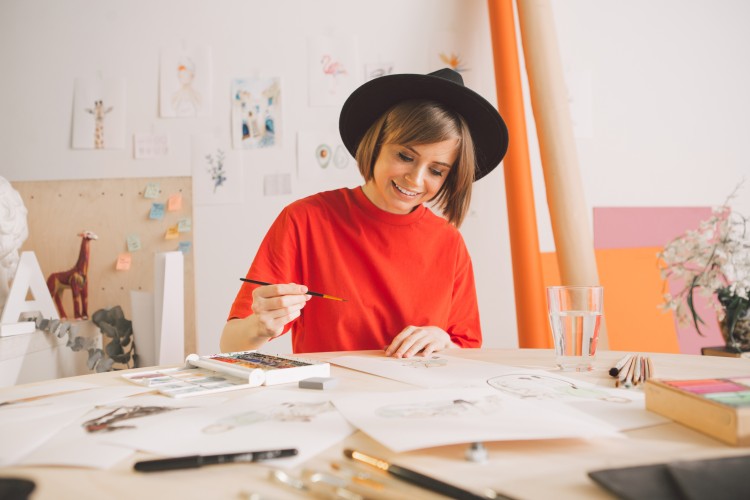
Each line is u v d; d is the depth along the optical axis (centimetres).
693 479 38
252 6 254
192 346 248
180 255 177
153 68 254
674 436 53
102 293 252
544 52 238
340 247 142
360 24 255
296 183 252
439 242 147
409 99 132
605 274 258
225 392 73
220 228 252
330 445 50
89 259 252
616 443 51
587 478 42
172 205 252
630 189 269
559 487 41
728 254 176
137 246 253
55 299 237
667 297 191
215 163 253
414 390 71
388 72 255
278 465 45
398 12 256
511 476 43
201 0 254
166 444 50
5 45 253
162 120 254
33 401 68
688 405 56
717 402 52
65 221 253
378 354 110
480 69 257
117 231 253
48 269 253
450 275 146
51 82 254
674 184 273
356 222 142
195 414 60
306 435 52
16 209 192
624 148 269
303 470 42
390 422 54
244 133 253
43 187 254
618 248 264
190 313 249
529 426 52
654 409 61
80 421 59
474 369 88
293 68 254
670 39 275
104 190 254
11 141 253
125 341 223
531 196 240
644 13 273
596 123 267
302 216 143
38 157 254
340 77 254
